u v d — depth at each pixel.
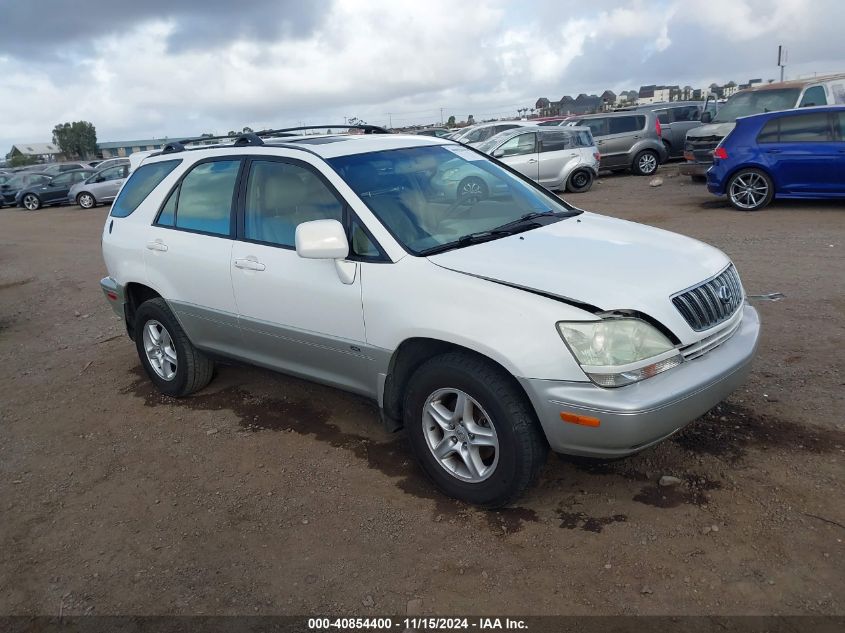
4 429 5.06
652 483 3.58
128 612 3.02
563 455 3.21
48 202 26.00
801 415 4.09
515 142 16.58
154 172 5.21
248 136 4.64
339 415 4.76
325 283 3.87
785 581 2.82
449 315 3.32
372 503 3.66
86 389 5.73
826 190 10.57
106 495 4.01
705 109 21.77
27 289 10.47
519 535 3.28
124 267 5.19
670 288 3.25
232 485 3.98
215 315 4.61
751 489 3.44
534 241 3.71
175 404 5.23
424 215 3.90
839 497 3.31
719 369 3.25
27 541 3.62
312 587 3.07
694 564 2.97
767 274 7.22
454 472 3.55
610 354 3.01
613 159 19.30
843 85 12.91
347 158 4.14
